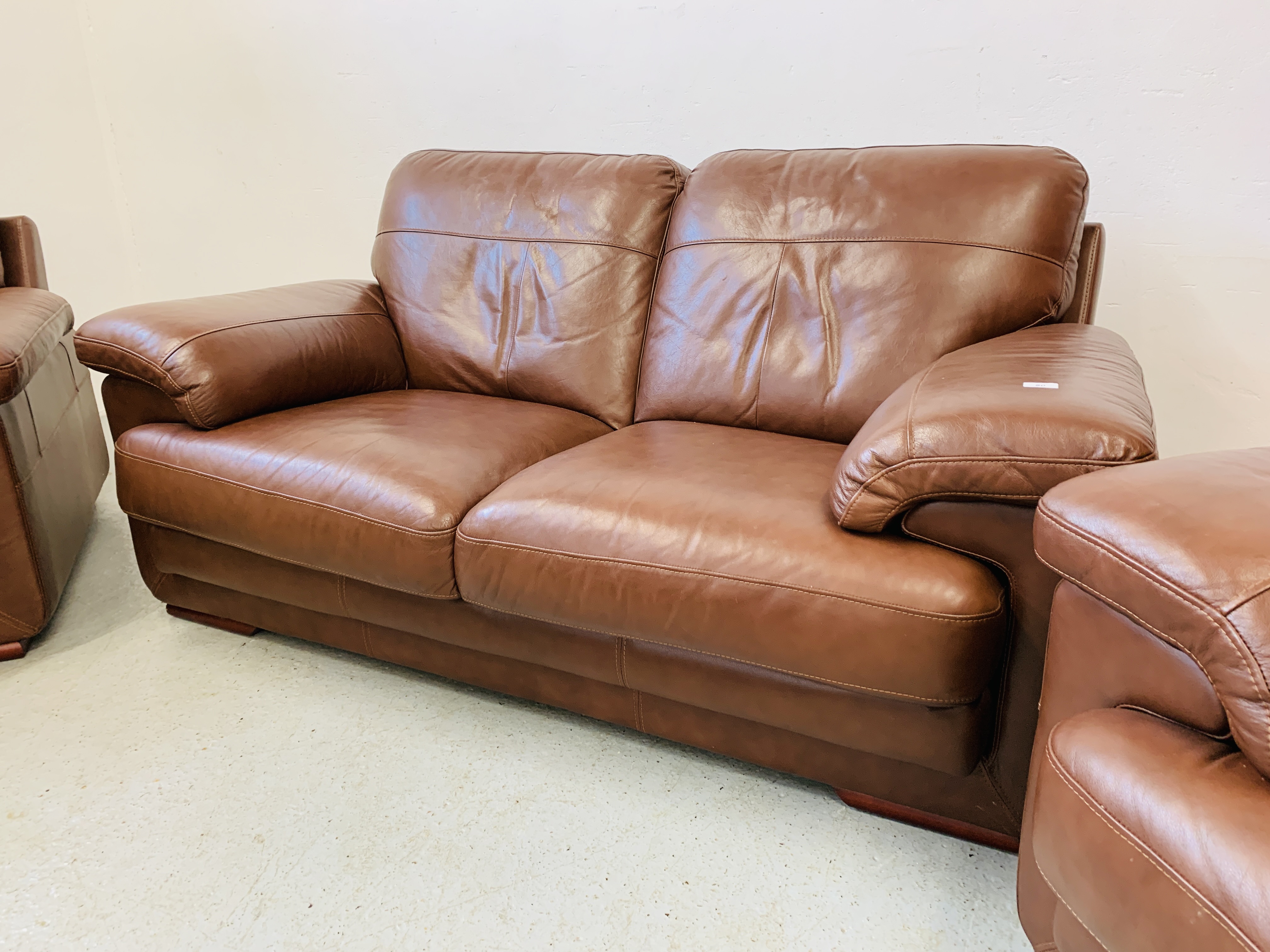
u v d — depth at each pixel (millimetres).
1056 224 1507
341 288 2043
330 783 1398
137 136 3121
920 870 1221
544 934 1123
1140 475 884
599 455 1478
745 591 1153
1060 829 826
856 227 1615
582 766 1438
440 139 2668
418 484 1411
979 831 1241
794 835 1288
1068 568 874
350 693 1634
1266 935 627
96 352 1653
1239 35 1790
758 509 1229
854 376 1573
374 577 1444
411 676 1691
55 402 1982
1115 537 820
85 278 3223
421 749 1479
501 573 1322
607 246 1836
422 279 2010
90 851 1262
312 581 1579
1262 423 1995
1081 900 806
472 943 1112
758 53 2199
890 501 1104
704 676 1269
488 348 1923
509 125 2559
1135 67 1886
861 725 1180
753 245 1698
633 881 1206
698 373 1720
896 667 1086
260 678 1681
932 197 1569
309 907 1168
